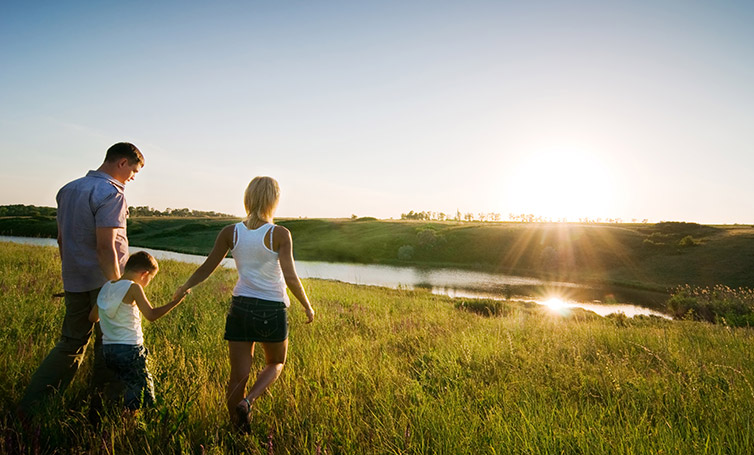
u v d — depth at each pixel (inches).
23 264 384.8
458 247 3292.3
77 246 116.7
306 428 106.1
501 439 99.6
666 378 157.3
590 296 1665.8
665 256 2571.4
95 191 116.3
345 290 574.2
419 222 5059.1
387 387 135.0
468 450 94.7
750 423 111.0
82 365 137.3
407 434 96.4
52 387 112.7
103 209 115.4
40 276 319.9
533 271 2568.9
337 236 4062.5
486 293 1635.1
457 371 161.8
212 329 210.4
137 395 109.7
